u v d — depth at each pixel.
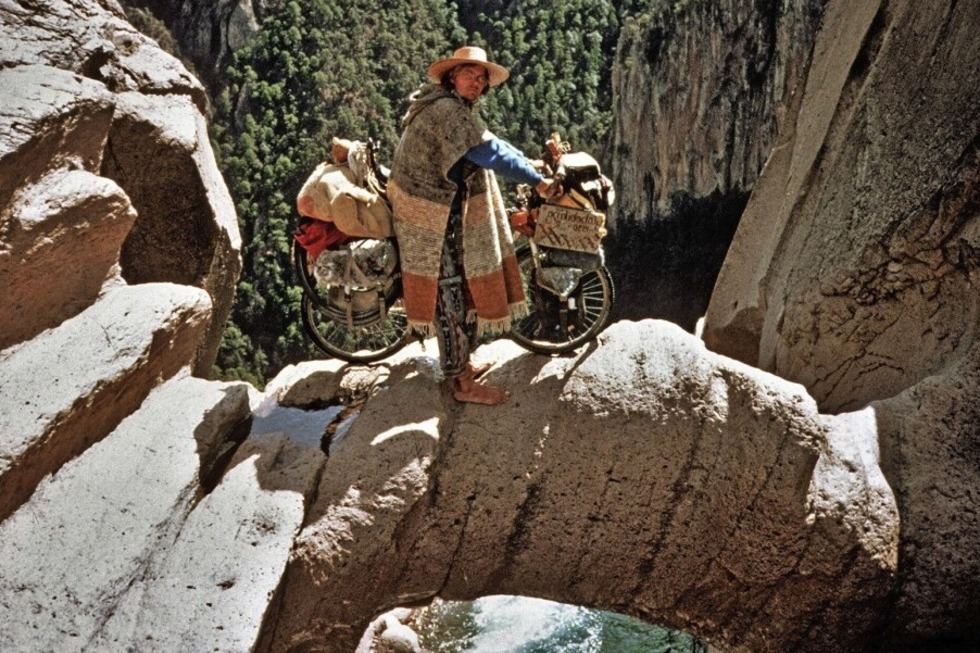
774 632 4.46
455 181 4.28
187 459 4.31
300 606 4.14
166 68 5.83
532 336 4.79
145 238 5.66
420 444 4.37
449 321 4.43
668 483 4.37
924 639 4.32
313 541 4.16
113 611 3.86
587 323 4.81
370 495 4.27
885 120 5.19
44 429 4.07
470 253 4.34
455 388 4.58
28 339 4.50
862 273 5.04
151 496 4.15
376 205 4.43
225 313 6.17
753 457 4.32
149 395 4.66
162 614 3.85
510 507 4.39
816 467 4.32
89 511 4.07
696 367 4.41
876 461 4.38
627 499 4.39
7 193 4.27
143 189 5.55
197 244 5.75
